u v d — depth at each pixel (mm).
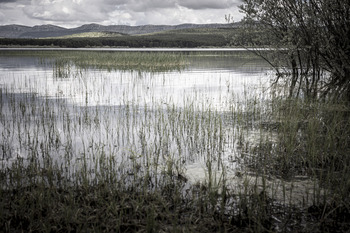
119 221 3791
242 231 3713
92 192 4594
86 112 9258
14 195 4480
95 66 27281
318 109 9375
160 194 4535
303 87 14477
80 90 14141
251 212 3967
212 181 5004
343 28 15273
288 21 17031
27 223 3875
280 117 9062
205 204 4176
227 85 15531
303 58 19156
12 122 8789
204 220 3904
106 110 10305
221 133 7457
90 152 6457
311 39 16547
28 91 13766
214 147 6754
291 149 6062
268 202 4332
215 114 9438
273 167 5566
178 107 10688
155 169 5504
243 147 6699
